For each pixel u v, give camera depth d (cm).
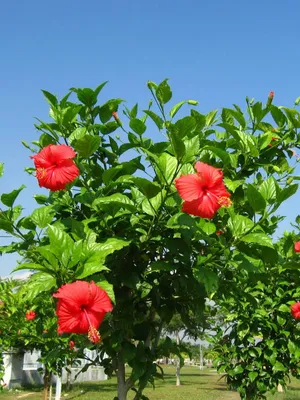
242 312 527
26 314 771
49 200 303
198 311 297
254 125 317
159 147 292
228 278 295
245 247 252
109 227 270
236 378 558
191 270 271
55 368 896
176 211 257
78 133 280
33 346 954
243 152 291
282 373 553
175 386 2011
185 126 253
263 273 286
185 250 258
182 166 251
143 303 292
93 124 317
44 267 216
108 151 308
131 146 315
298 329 552
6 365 1516
